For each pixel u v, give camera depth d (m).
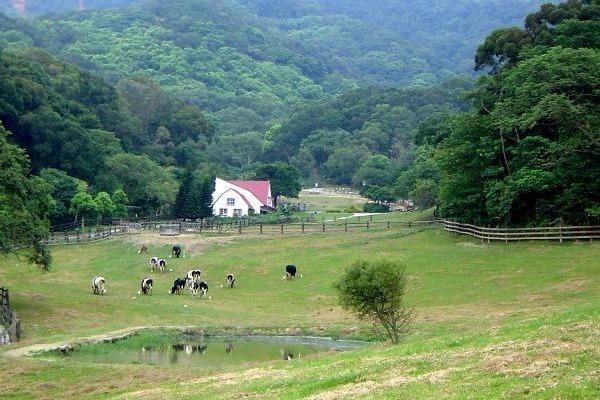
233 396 24.23
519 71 67.25
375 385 21.86
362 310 34.69
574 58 63.81
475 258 60.12
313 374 26.06
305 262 68.19
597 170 63.00
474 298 48.41
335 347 40.62
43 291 57.56
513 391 18.33
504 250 61.50
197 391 26.45
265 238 82.25
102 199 104.75
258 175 147.38
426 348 27.23
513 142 71.19
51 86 136.62
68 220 105.25
